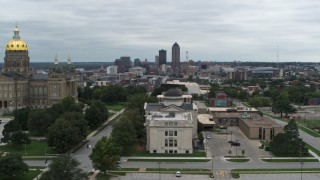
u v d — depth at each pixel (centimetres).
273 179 19825
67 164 17338
